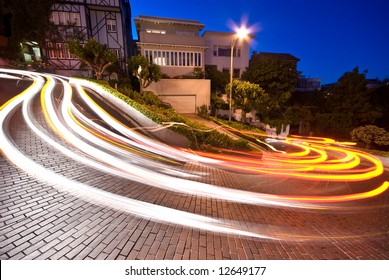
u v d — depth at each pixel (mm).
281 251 4711
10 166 6203
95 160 7785
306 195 9094
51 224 4230
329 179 12836
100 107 15031
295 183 10875
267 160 15070
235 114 30984
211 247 4402
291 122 30766
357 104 30953
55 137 8922
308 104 40344
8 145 7438
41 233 3951
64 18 27047
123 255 3762
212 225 5250
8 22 25234
